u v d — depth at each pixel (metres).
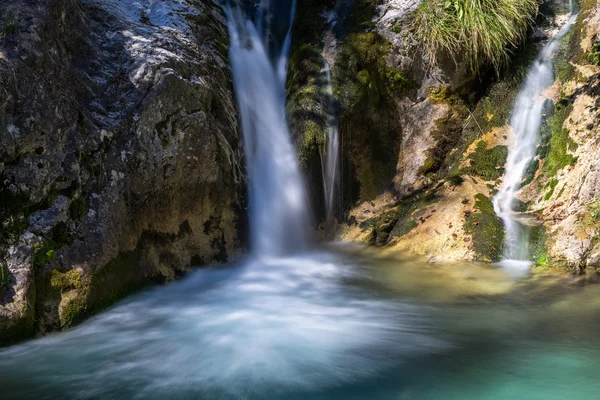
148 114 4.84
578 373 3.51
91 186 4.43
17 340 3.87
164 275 4.96
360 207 6.44
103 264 4.34
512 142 6.23
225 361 3.72
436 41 6.36
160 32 5.63
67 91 4.45
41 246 4.01
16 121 3.98
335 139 6.28
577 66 6.03
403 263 5.52
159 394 3.33
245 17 7.08
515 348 3.85
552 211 5.55
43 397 3.31
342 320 4.34
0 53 3.99
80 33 4.92
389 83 6.50
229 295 4.88
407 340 3.99
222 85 5.97
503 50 6.41
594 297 4.62
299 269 5.53
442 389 3.36
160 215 5.00
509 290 4.80
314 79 6.42
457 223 5.66
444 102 6.57
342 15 6.93
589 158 5.49
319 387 3.40
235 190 5.71
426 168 6.48
